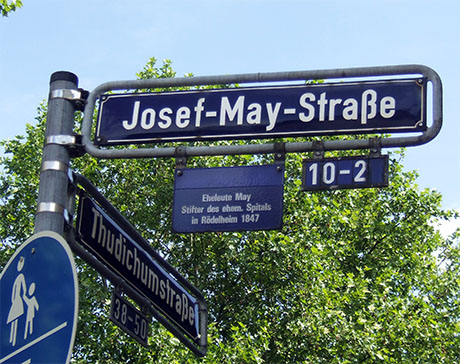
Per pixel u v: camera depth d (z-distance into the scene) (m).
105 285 24.38
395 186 31.31
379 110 5.80
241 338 21.80
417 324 24.52
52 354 4.62
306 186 5.75
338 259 28.50
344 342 23.30
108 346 22.53
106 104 6.13
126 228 6.32
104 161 27.39
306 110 5.89
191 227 5.84
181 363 21.30
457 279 30.41
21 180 26.98
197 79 6.08
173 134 6.01
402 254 30.50
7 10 13.72
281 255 25.20
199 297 7.51
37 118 28.50
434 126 5.70
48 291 4.79
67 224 5.66
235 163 26.42
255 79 5.99
